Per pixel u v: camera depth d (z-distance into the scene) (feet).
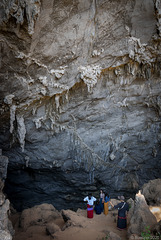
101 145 38.91
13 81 22.90
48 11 18.81
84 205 43.83
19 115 28.04
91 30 23.00
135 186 44.52
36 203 41.81
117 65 28.96
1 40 18.54
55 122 32.94
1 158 25.49
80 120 35.04
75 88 30.37
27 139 32.50
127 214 21.58
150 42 26.89
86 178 40.88
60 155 36.63
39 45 21.07
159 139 41.52
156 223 18.56
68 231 20.21
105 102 34.58
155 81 33.96
